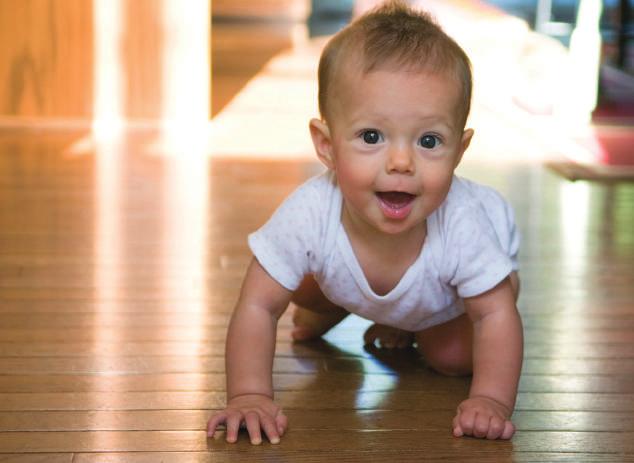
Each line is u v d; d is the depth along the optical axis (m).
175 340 1.63
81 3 3.62
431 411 1.37
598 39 4.03
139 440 1.27
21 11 3.61
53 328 1.68
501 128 3.76
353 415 1.36
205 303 1.83
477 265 1.36
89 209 2.51
